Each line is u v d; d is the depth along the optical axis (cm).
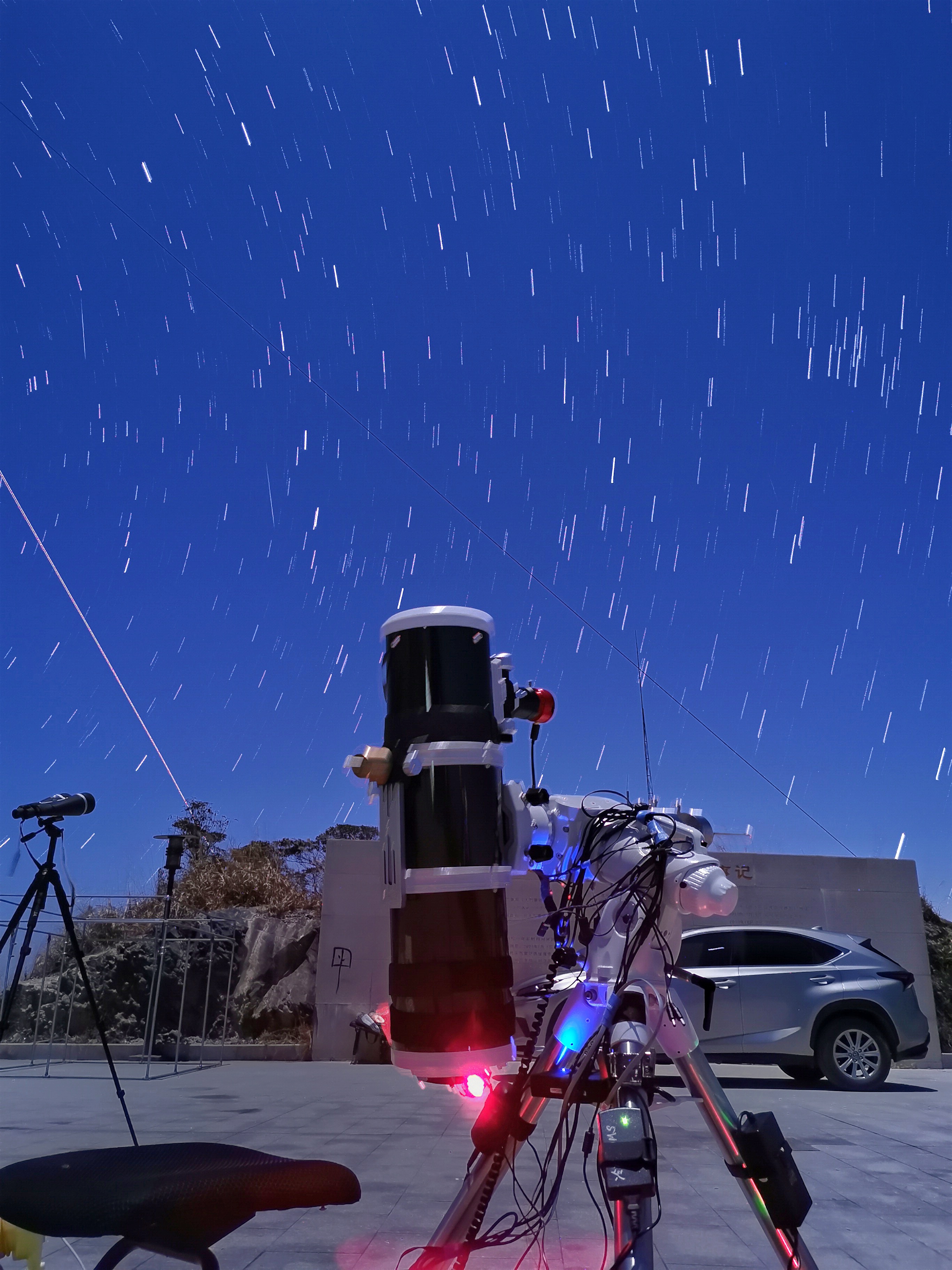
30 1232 151
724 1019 961
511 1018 209
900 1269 350
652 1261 184
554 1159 553
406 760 213
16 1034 1289
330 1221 400
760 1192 213
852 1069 952
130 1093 848
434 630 227
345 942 1228
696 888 237
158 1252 133
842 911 1284
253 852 1773
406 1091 869
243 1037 1315
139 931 1428
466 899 208
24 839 366
